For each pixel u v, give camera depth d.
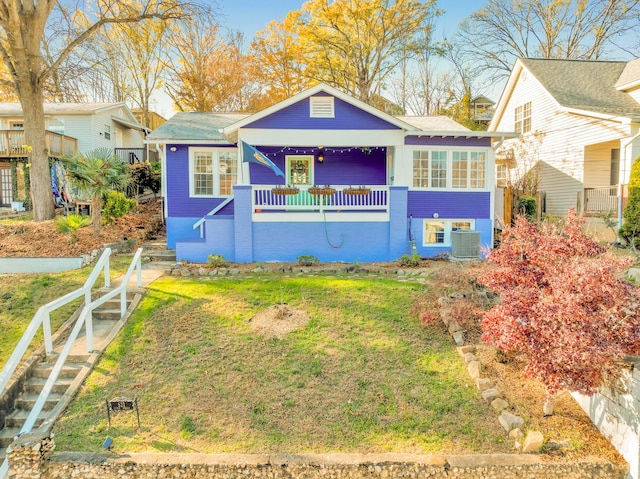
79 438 5.78
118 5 17.39
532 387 6.65
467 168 13.84
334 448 5.60
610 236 14.71
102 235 13.93
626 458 5.38
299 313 8.66
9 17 14.95
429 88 38.75
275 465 5.28
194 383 6.75
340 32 30.27
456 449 5.59
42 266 11.52
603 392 5.85
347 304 9.04
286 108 13.04
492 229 13.97
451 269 10.04
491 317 6.20
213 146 14.88
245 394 6.52
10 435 6.24
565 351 5.23
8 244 12.55
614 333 5.31
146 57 31.94
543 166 19.25
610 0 27.94
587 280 5.29
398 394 6.51
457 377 6.84
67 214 15.43
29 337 6.53
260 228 12.84
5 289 10.05
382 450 5.57
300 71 32.94
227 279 10.80
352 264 12.48
